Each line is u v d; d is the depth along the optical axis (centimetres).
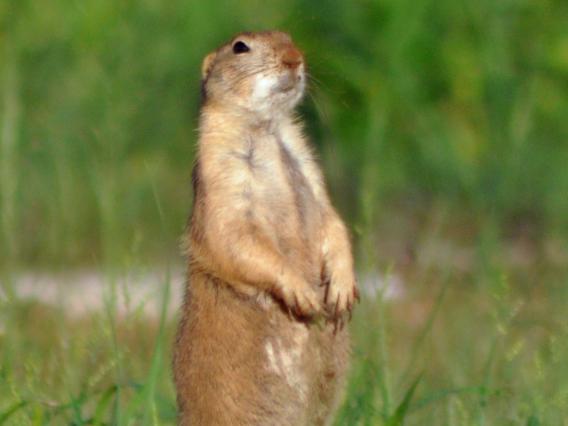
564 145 2372
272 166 1334
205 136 1348
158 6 2681
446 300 1942
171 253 2044
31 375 1423
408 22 2520
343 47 2497
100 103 2466
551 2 2575
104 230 1917
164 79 2573
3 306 1588
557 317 1711
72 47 2622
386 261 2097
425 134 2414
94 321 1527
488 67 2491
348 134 2406
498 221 2216
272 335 1301
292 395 1310
